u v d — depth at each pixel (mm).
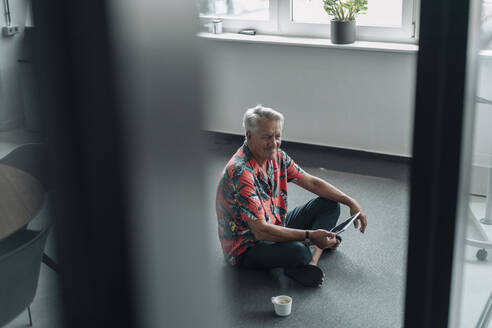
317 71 3609
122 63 495
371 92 3500
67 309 554
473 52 680
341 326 2025
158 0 500
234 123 3951
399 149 3529
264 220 2211
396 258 2461
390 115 3492
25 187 798
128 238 543
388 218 2832
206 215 572
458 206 730
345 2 3428
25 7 474
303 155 3689
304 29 3684
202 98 541
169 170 539
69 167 514
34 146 513
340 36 3443
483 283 1018
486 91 767
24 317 887
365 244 2578
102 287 550
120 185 525
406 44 3408
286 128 3820
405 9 3355
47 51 480
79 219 530
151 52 507
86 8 472
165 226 552
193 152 548
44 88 492
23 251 870
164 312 566
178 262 570
